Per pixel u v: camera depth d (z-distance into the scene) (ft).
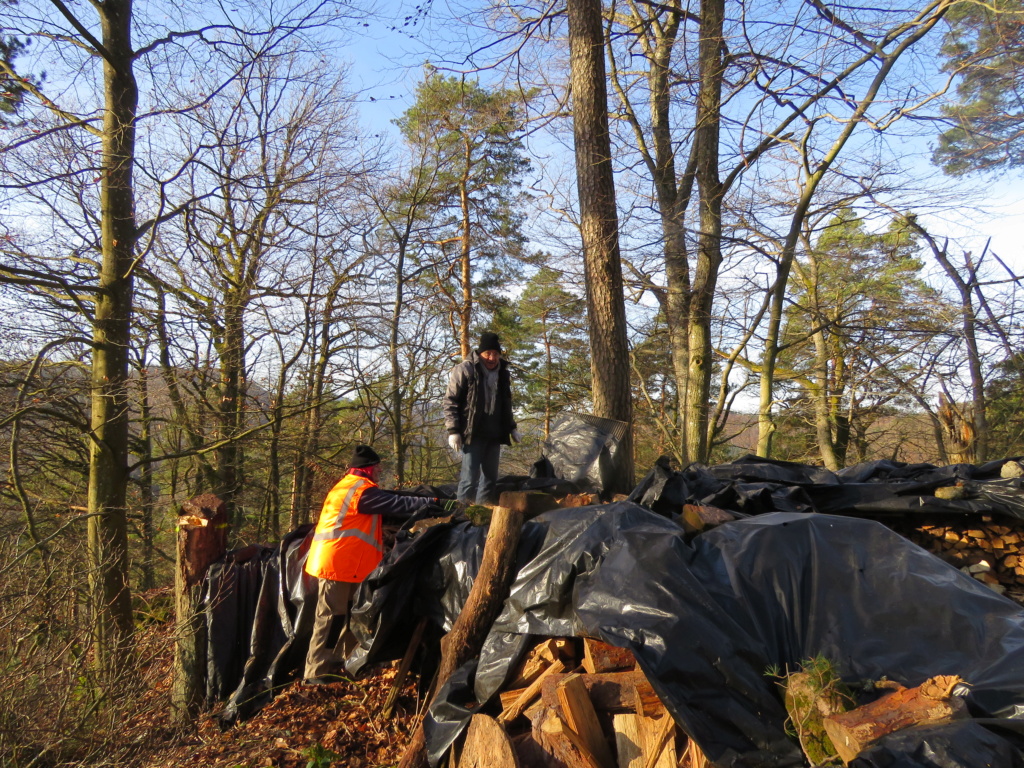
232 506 46.88
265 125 36.63
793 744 9.48
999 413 46.91
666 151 39.86
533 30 30.78
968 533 16.38
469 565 15.89
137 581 43.42
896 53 28.22
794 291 51.93
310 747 15.79
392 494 17.83
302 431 44.60
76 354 33.27
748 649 10.32
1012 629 9.87
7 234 25.85
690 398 35.68
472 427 19.72
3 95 25.13
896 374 40.91
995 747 7.97
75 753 15.78
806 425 59.77
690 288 35.58
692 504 14.24
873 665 10.03
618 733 10.88
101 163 26.68
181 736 17.51
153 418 38.22
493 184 63.21
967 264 37.88
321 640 18.15
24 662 15.40
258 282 39.78
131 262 27.58
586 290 23.70
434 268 62.44
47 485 39.24
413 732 15.51
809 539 11.97
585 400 73.36
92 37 25.17
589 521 13.80
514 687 12.83
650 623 10.68
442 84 57.26
